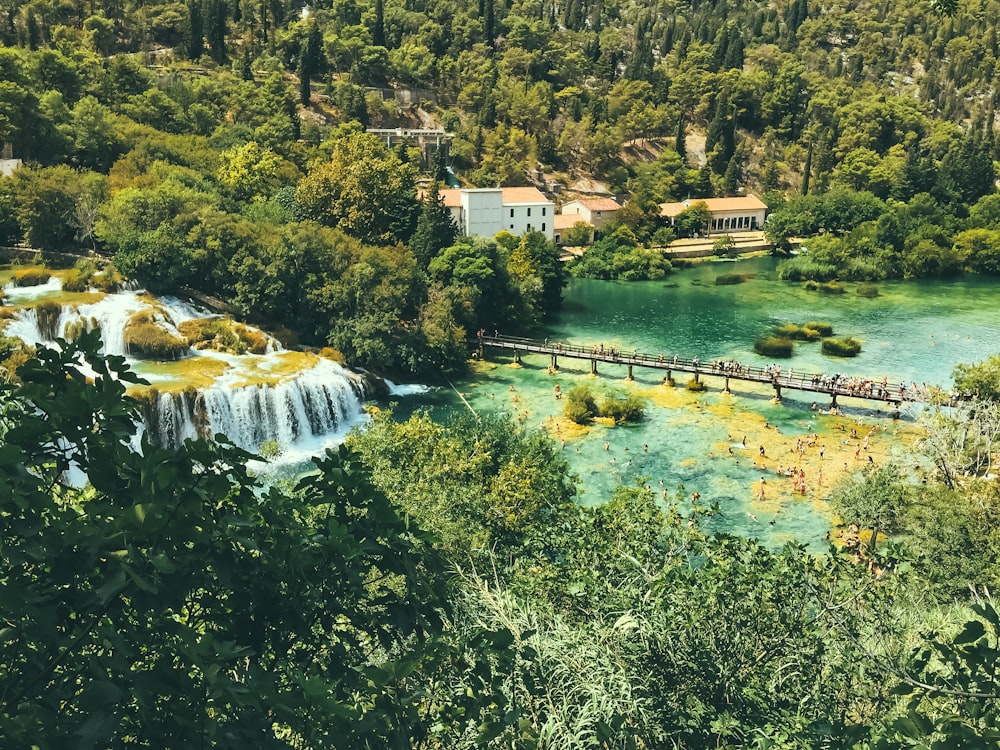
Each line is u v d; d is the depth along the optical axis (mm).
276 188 102250
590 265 130250
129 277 72000
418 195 131000
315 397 64125
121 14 174875
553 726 9086
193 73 160125
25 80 97125
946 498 33031
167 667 5492
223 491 6121
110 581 5367
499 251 91750
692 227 161875
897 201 173250
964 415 44750
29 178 77938
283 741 6016
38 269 72438
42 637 5250
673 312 103562
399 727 6574
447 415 66125
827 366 79312
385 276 74750
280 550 6664
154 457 5801
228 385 59906
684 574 13617
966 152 173750
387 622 7363
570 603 14438
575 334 91812
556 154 193625
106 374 6488
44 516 6082
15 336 60281
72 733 4840
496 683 7504
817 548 44750
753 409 66688
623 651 12016
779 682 11828
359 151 96875
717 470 55031
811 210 158500
